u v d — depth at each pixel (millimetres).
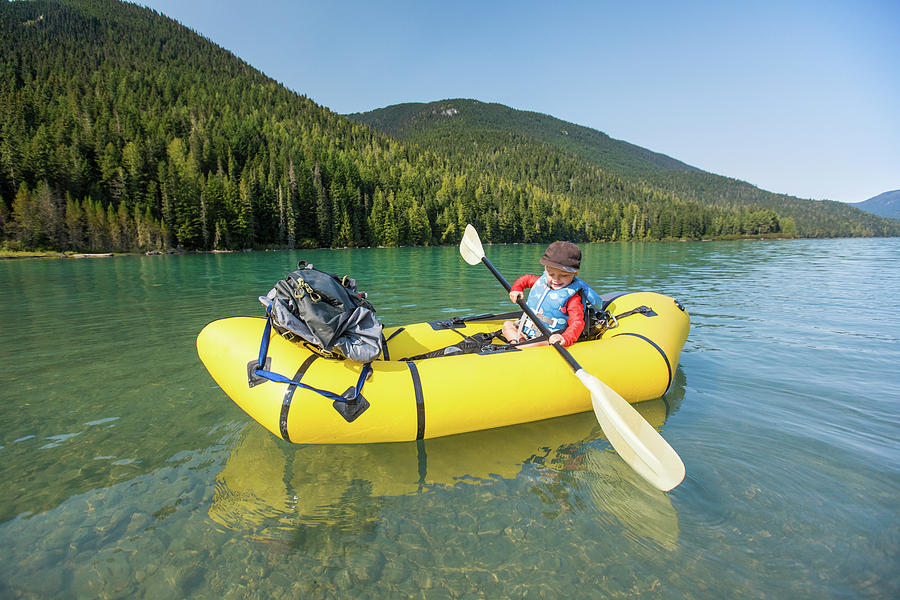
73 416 2834
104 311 6566
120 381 3463
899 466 2178
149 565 1615
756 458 2258
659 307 3725
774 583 1502
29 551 1681
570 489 2057
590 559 1631
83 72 94625
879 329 4984
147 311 6578
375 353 2459
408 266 16859
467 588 1519
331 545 1712
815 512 1848
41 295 8547
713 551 1652
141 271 15359
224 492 2035
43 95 69000
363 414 2355
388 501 1974
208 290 9406
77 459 2320
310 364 2418
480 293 8273
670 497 1975
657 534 1747
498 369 2674
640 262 17438
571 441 2521
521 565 1611
